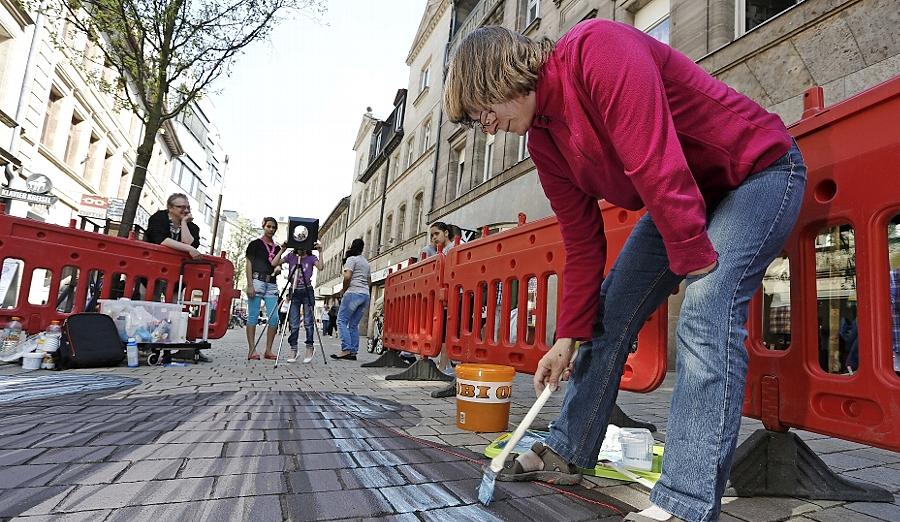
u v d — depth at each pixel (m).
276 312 6.05
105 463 1.58
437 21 18.89
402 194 20.23
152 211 26.97
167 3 7.31
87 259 4.86
